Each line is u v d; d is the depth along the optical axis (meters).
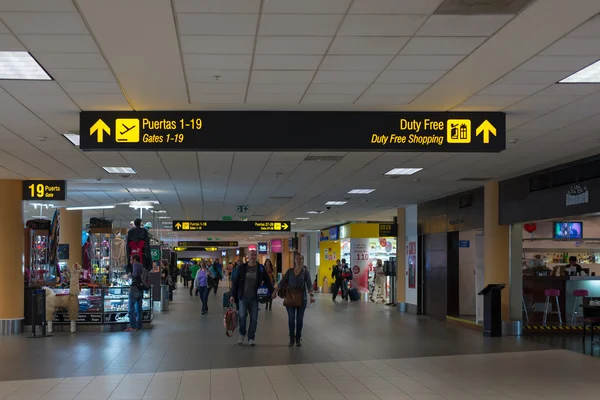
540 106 7.69
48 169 12.91
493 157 11.23
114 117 7.80
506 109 7.84
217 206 22.05
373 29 5.18
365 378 8.65
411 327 15.59
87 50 5.67
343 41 5.46
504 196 14.27
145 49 5.65
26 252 14.75
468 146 7.84
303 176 14.16
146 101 7.44
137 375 8.74
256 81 6.66
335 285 26.31
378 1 4.60
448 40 5.45
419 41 5.48
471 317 16.95
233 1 4.59
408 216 21.41
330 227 34.16
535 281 15.82
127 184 15.70
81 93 7.11
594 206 10.93
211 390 7.77
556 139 9.62
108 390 7.74
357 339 13.02
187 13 4.82
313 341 12.58
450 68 6.23
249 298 11.93
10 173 13.40
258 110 7.91
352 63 6.07
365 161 11.91
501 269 14.34
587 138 9.52
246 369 9.26
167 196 18.75
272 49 5.67
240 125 7.85
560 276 15.66
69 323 14.19
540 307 15.77
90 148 7.77
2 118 8.31
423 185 15.49
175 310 20.66
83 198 19.22
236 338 12.96
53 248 15.36
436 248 18.75
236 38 5.38
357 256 28.64
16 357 10.34
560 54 5.81
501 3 4.63
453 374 9.02
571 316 15.74
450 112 7.89
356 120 7.88
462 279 17.89
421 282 20.00
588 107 7.71
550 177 12.37
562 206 11.92
